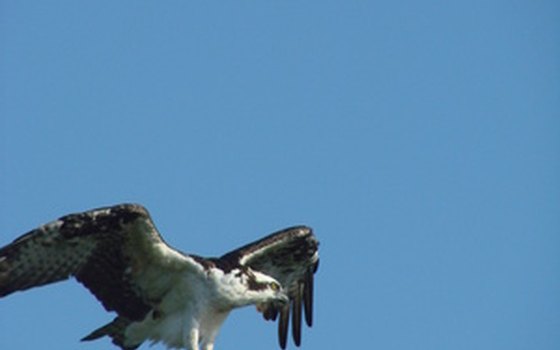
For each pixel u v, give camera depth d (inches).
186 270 810.2
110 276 795.4
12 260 759.7
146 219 774.5
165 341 817.5
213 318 821.2
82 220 761.6
